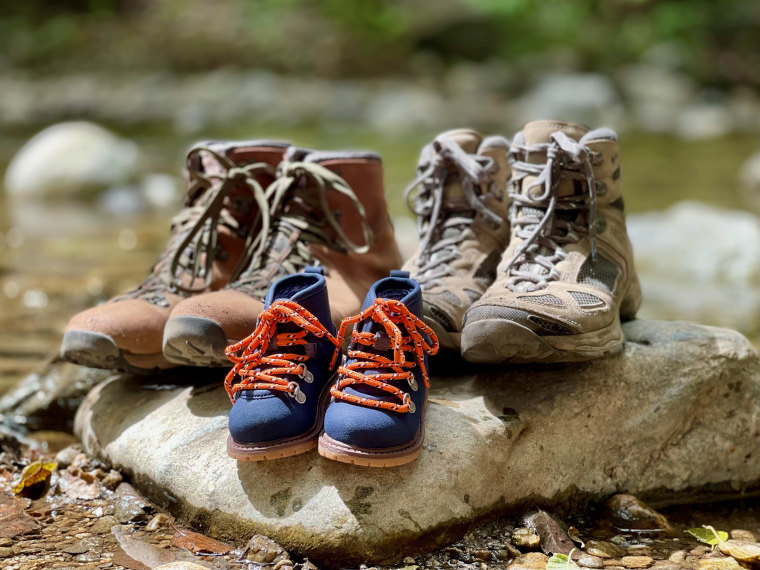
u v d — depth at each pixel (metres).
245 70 5.65
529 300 0.70
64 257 1.68
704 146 3.99
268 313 0.66
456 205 0.81
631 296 0.83
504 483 0.70
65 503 0.72
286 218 0.80
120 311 0.76
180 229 0.83
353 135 4.28
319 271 0.71
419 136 4.28
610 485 0.75
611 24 6.67
